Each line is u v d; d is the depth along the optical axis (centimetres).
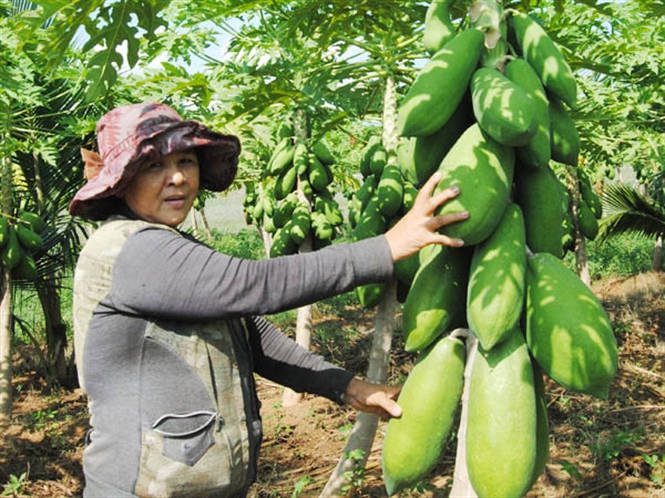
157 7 273
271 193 820
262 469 582
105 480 178
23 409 807
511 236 182
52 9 256
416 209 174
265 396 805
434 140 196
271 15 529
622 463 536
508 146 181
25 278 773
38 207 827
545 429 197
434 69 183
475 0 197
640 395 720
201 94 454
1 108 639
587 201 837
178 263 171
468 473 182
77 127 651
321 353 967
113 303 175
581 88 571
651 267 1614
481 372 182
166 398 176
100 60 283
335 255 174
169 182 189
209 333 184
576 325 172
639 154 808
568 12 527
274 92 428
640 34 548
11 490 552
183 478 176
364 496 493
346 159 1051
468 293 181
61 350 906
